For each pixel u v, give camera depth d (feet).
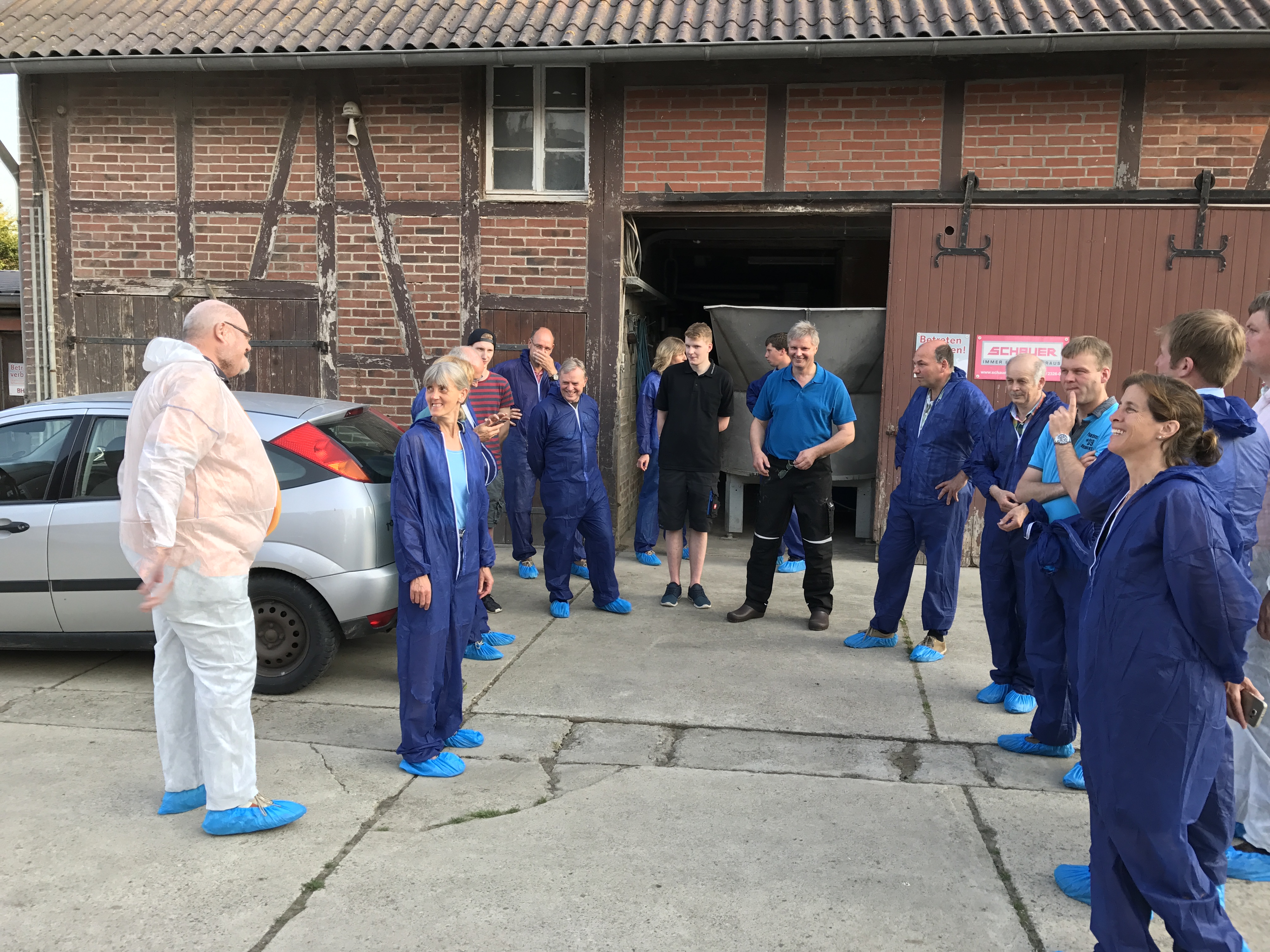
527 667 15.92
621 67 23.59
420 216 24.57
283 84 24.62
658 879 9.41
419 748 11.75
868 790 11.50
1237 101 21.38
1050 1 21.72
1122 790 7.39
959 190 22.57
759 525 18.51
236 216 25.09
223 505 9.89
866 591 21.18
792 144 23.16
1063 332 22.21
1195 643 7.23
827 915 8.83
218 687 10.08
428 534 11.48
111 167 25.29
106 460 14.44
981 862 9.82
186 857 9.78
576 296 24.38
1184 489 7.21
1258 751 9.79
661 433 19.75
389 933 8.48
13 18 25.20
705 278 38.58
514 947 8.30
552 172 24.40
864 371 24.82
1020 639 14.12
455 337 24.81
